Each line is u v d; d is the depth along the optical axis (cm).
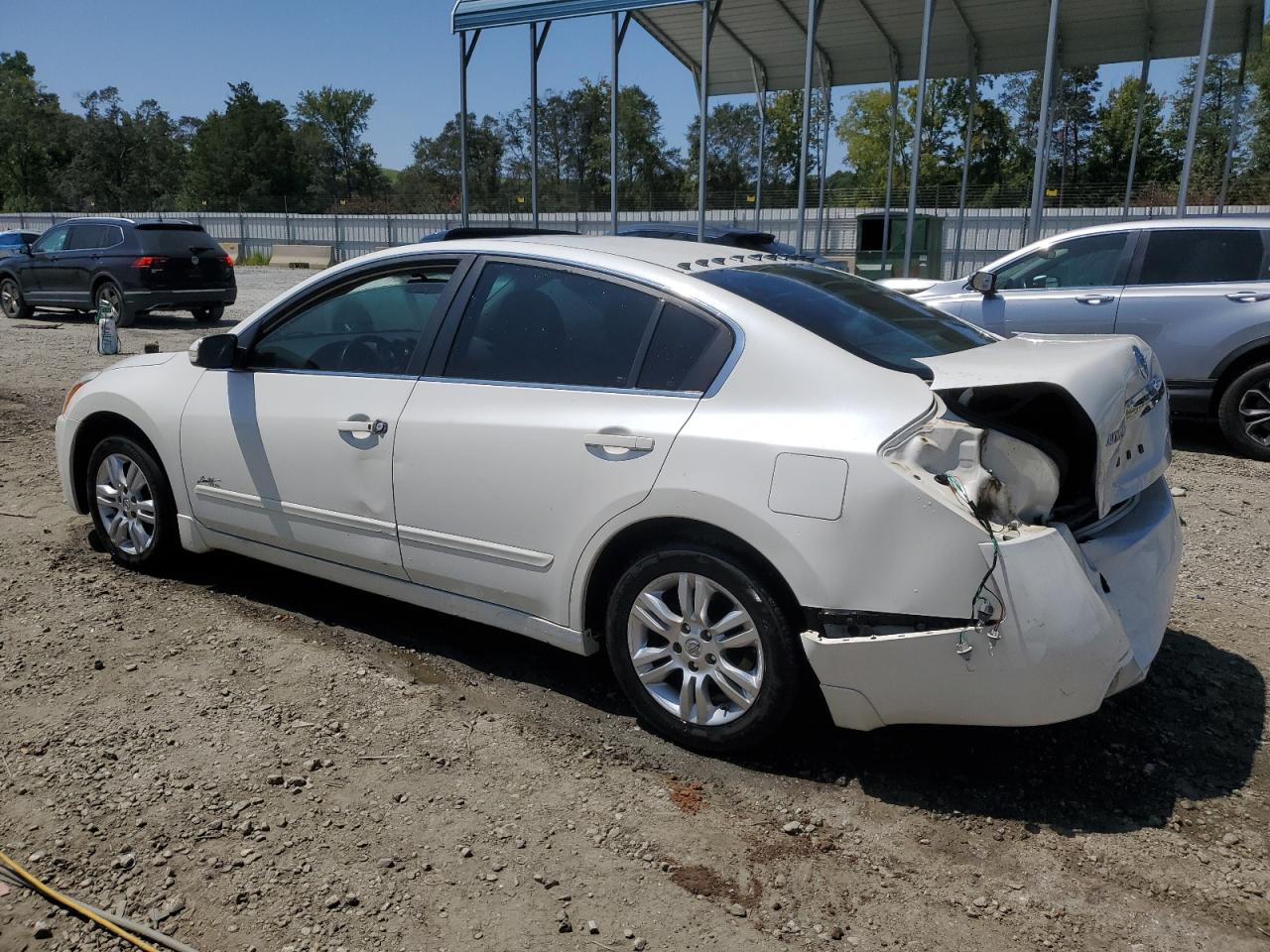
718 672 313
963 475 272
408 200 4928
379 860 269
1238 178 2981
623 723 346
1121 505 326
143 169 7256
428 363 373
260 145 6769
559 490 332
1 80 7425
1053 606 268
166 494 459
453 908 251
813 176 4294
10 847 270
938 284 879
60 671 373
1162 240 788
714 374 313
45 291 1642
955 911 253
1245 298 747
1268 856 275
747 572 300
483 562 355
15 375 1059
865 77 1858
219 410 425
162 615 429
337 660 390
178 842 273
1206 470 726
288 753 321
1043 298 821
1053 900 257
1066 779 311
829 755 323
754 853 275
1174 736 338
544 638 350
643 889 260
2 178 7075
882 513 276
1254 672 387
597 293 345
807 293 351
